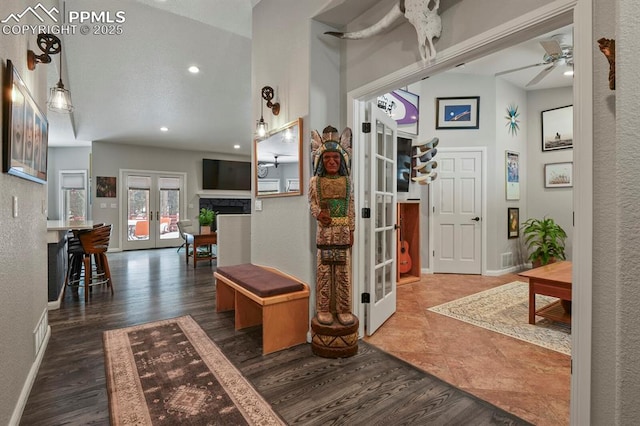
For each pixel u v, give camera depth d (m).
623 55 0.72
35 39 2.21
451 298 3.84
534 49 4.09
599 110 1.31
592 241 1.33
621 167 0.72
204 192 9.42
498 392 1.95
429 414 1.75
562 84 5.20
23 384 1.84
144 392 1.93
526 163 5.55
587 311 1.33
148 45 4.04
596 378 1.33
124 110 5.91
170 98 5.54
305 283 2.70
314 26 2.62
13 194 1.67
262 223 3.30
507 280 4.73
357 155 2.66
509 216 5.25
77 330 2.87
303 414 1.74
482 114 5.07
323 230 2.44
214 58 4.39
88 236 3.79
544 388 1.99
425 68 2.05
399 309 3.45
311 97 2.61
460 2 1.84
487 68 4.75
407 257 4.73
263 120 3.11
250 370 2.20
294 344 2.60
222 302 3.41
